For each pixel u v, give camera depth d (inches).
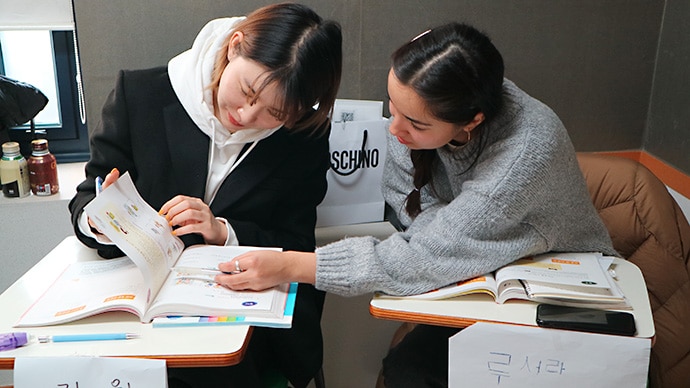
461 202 50.2
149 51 70.1
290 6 53.3
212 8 69.9
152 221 51.6
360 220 74.4
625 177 66.9
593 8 77.0
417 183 59.3
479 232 49.7
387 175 64.7
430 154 57.7
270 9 53.4
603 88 80.5
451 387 48.3
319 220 73.1
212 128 58.6
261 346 58.9
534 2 75.6
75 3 67.1
